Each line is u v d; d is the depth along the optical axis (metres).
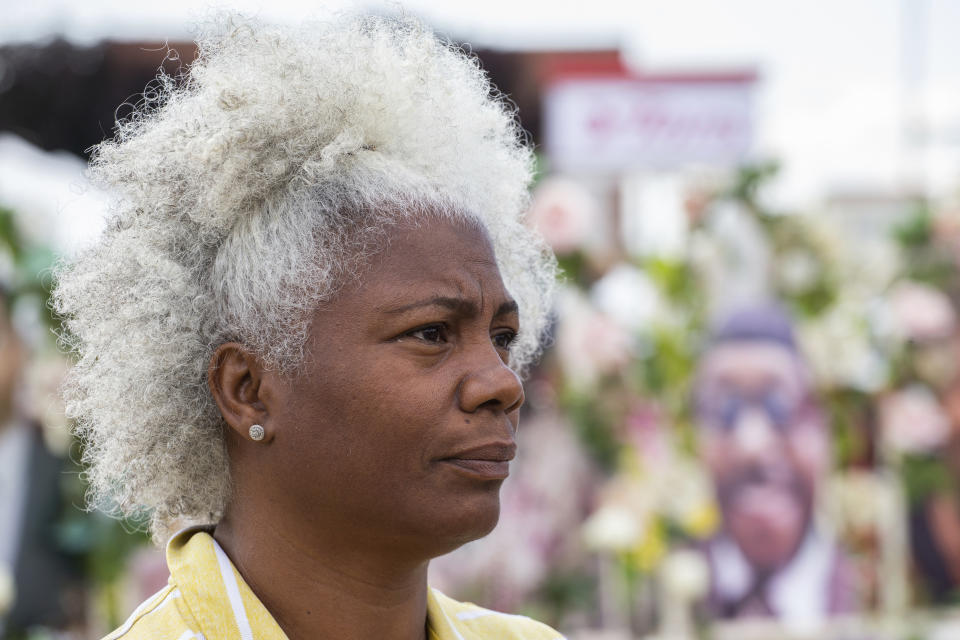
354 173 1.67
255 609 1.65
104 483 1.88
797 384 5.87
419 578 1.76
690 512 5.63
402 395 1.58
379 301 1.59
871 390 6.31
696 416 5.81
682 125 5.91
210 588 1.66
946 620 6.24
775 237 6.06
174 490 1.82
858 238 7.04
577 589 5.39
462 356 1.63
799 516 5.80
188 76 1.84
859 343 6.29
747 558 5.76
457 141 1.79
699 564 5.58
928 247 6.47
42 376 4.91
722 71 5.92
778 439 5.81
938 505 6.39
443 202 1.68
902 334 6.35
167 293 1.73
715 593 5.72
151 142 1.77
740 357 5.84
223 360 1.69
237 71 1.74
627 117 5.87
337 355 1.60
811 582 5.79
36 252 4.93
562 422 5.62
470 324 1.65
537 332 2.31
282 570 1.69
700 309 5.93
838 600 5.81
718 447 5.79
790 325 5.90
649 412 5.70
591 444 5.58
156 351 1.73
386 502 1.59
